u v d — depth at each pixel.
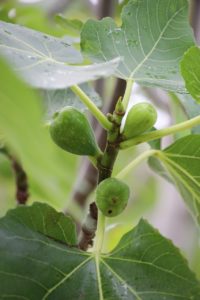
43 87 0.48
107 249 1.17
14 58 0.54
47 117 0.74
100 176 0.63
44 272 0.59
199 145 0.68
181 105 0.83
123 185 0.61
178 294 0.60
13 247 0.59
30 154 0.38
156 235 0.61
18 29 0.64
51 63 0.56
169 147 0.69
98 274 0.61
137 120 0.62
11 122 0.37
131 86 0.66
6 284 0.58
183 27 0.72
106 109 0.92
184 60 0.63
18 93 0.37
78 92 0.62
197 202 0.72
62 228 0.61
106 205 0.61
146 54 0.70
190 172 0.70
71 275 0.60
